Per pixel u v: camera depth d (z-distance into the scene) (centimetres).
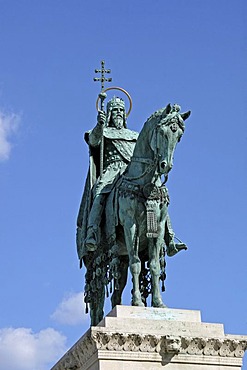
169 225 1891
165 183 1802
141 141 1859
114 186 1917
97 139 2033
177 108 1772
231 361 1764
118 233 1906
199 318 1791
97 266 1931
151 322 1744
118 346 1703
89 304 2025
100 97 2048
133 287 1814
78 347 1755
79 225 2103
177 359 1733
